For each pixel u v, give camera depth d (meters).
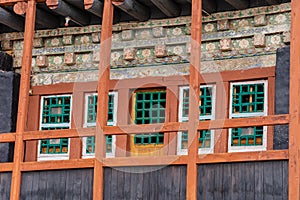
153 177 15.58
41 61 19.52
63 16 19.27
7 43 19.89
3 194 16.80
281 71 16.28
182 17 18.28
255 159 14.70
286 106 16.09
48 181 16.47
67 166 16.25
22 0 17.52
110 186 15.85
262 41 17.47
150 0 17.53
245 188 14.75
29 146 19.39
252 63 17.61
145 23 18.64
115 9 18.70
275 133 16.22
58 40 19.52
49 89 19.42
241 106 17.62
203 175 15.14
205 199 15.02
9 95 18.97
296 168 14.29
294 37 14.80
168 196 15.37
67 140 19.22
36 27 19.66
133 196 15.64
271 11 17.48
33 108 19.47
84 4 17.38
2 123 18.86
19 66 19.69
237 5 17.52
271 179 14.57
